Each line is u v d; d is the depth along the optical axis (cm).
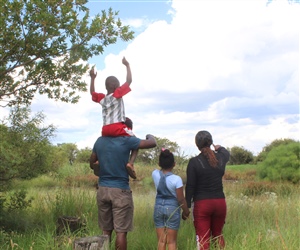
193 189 615
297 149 1895
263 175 1914
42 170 912
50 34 704
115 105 585
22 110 861
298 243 611
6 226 798
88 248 457
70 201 942
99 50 747
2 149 740
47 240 657
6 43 703
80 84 802
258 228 721
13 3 675
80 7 751
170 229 607
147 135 609
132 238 702
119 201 583
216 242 613
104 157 588
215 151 652
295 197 1273
